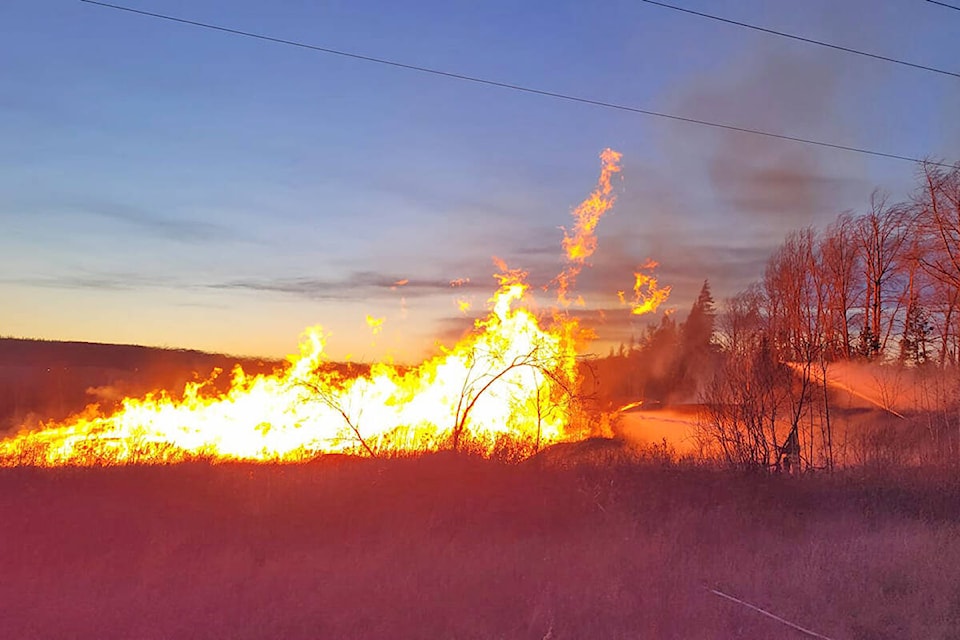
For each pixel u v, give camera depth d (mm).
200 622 8836
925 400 25812
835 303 47344
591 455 19188
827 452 21125
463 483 15672
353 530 13430
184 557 11695
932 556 11844
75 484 14875
